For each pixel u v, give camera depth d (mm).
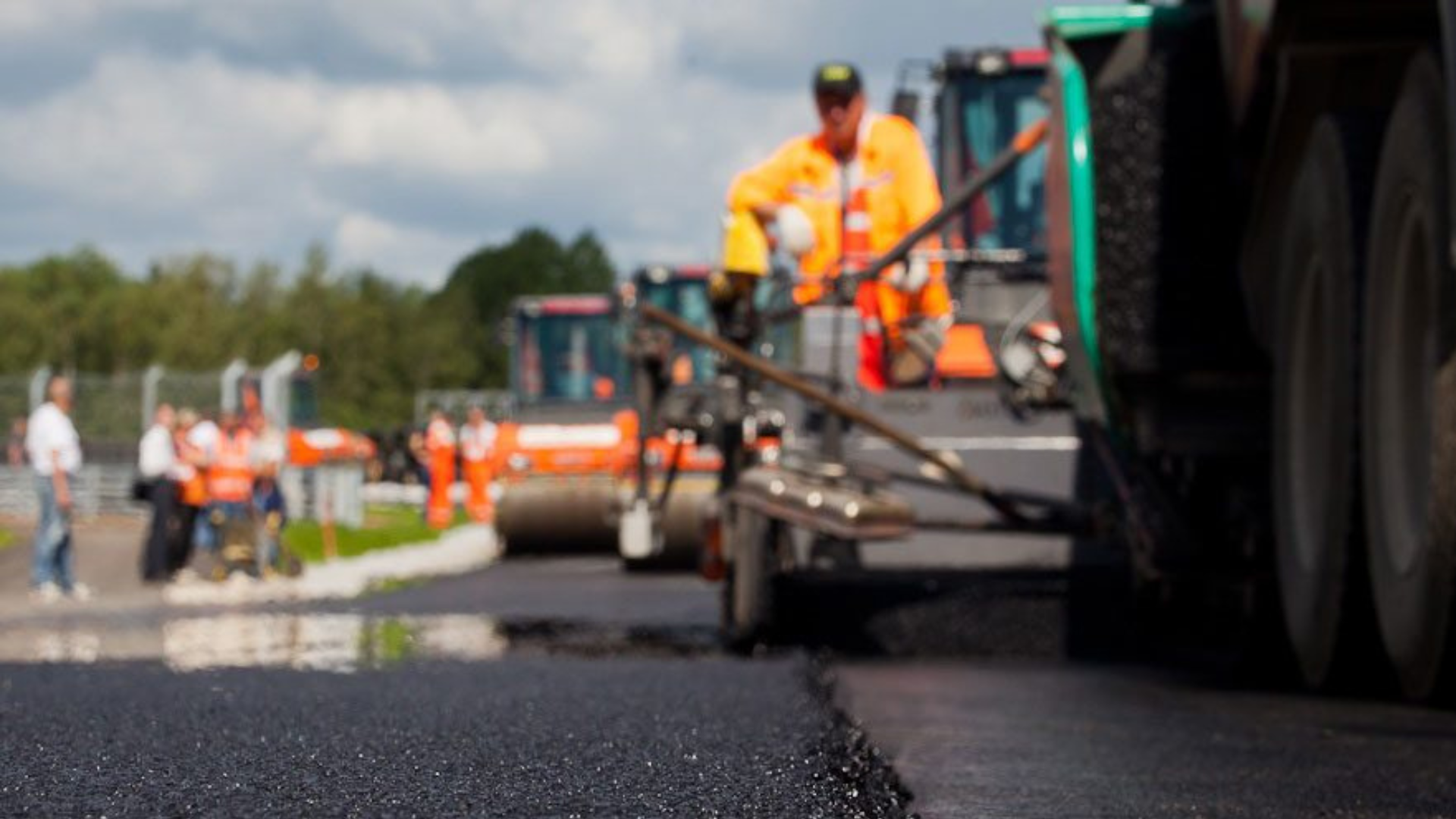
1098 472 12797
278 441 25562
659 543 12664
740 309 12422
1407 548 7379
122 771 4477
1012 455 12852
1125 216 9820
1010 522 12336
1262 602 9570
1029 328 12523
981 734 6367
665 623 15602
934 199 12422
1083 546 12625
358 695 7293
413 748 5035
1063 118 9891
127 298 149250
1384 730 6629
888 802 4273
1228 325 9805
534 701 7012
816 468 11930
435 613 17422
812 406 13125
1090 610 11977
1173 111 9773
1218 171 9766
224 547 24547
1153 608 11852
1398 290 7453
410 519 49906
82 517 39531
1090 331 9883
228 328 147375
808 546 12664
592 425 30891
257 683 8141
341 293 151875
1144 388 10047
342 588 23141
